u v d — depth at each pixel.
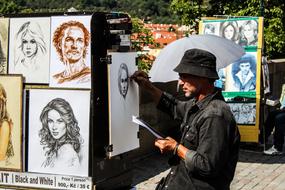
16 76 4.13
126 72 4.26
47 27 4.05
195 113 3.56
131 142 4.40
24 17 4.11
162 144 3.54
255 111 9.92
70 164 4.06
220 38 6.14
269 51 17.80
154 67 6.09
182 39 6.14
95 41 3.96
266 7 17.67
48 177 4.13
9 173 4.22
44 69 4.07
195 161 3.38
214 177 3.48
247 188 7.50
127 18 4.27
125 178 4.53
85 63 3.96
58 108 4.05
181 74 3.59
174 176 3.66
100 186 4.11
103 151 4.11
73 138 4.03
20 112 4.14
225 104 3.54
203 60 3.52
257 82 9.90
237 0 17.83
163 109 4.24
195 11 17.94
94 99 3.97
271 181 7.94
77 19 3.96
